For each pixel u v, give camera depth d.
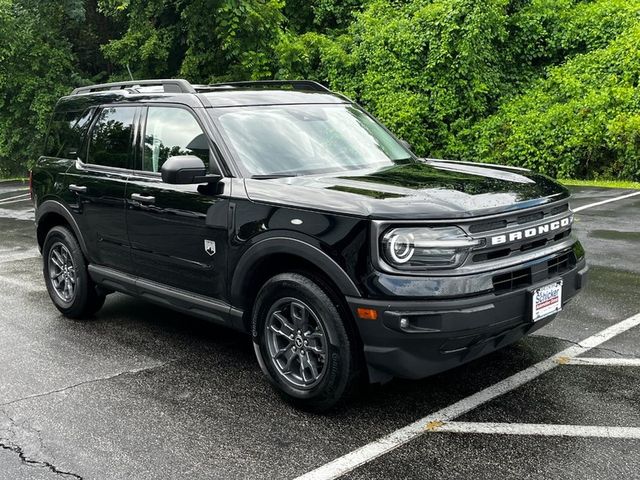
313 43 19.50
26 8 22.22
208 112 4.56
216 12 18.80
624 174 14.48
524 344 4.83
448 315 3.38
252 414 3.89
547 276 3.85
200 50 19.88
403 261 3.44
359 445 3.48
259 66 19.33
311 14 22.14
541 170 15.71
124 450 3.49
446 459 3.29
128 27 22.53
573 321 5.30
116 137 5.27
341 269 3.56
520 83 18.53
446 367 3.67
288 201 3.85
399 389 4.16
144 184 4.81
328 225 3.63
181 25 20.08
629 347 4.71
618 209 10.26
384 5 19.77
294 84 5.52
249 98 4.84
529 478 3.08
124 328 5.58
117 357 4.89
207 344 5.15
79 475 3.25
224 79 19.62
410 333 3.40
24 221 11.89
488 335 3.58
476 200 3.63
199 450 3.47
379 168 4.56
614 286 6.22
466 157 17.20
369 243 3.47
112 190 5.08
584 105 15.42
